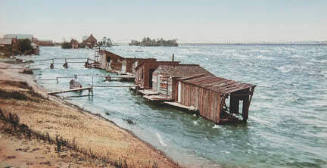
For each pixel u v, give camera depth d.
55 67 98.12
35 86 51.16
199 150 24.08
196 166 20.34
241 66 112.75
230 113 36.31
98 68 93.88
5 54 129.12
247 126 32.25
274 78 78.25
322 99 48.88
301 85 65.62
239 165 21.44
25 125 18.94
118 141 22.31
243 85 32.03
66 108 31.39
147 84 52.09
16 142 15.45
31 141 16.06
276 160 22.81
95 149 18.31
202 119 34.00
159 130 29.41
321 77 80.00
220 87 32.59
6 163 12.70
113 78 69.00
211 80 36.09
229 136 28.31
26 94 32.50
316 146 26.31
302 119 35.97
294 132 30.55
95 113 34.88
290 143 26.98
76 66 104.44
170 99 40.81
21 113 23.72
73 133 21.11
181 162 20.75
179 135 27.97
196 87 35.56
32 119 22.53
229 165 21.30
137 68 55.94
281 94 53.84
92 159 15.44
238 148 25.11
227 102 44.72
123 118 33.75
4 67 79.31
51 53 188.25
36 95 34.56
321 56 181.75
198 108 35.22
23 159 13.41
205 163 21.19
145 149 21.86
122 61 83.44
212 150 24.33
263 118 36.25
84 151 16.72
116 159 17.34
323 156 23.83
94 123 26.56
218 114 31.53
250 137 28.33
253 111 40.12
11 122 18.56
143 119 33.88
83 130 22.91
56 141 16.97
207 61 137.38
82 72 85.06
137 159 18.64
